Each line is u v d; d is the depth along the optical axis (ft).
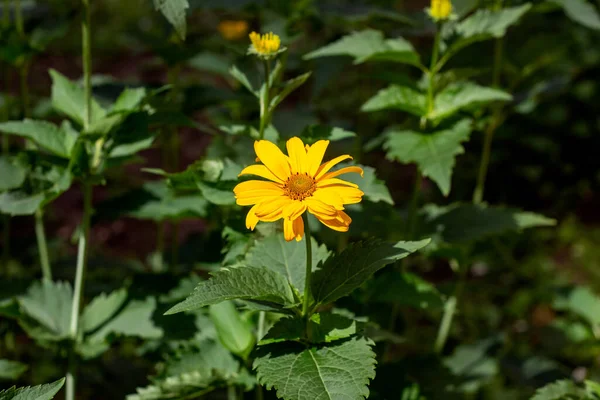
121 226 6.40
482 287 5.13
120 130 3.49
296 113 4.33
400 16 4.04
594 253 6.43
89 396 4.18
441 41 3.63
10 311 3.50
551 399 3.33
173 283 3.75
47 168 3.44
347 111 6.44
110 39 9.33
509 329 5.33
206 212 3.69
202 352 3.46
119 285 4.00
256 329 3.47
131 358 4.56
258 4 4.10
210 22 5.67
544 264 6.08
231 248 3.31
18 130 3.45
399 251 3.05
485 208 3.82
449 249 3.78
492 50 4.31
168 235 6.32
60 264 4.35
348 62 4.21
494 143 7.32
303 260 3.19
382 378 3.65
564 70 6.75
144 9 10.12
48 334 3.55
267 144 3.03
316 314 3.07
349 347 3.02
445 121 3.60
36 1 4.35
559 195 7.28
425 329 5.18
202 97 4.01
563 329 4.61
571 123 7.23
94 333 3.60
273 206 2.95
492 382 4.49
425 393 3.75
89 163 3.47
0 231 5.56
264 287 3.03
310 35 5.20
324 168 3.02
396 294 3.57
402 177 7.05
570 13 4.00
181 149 7.26
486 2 4.05
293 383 2.96
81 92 3.60
